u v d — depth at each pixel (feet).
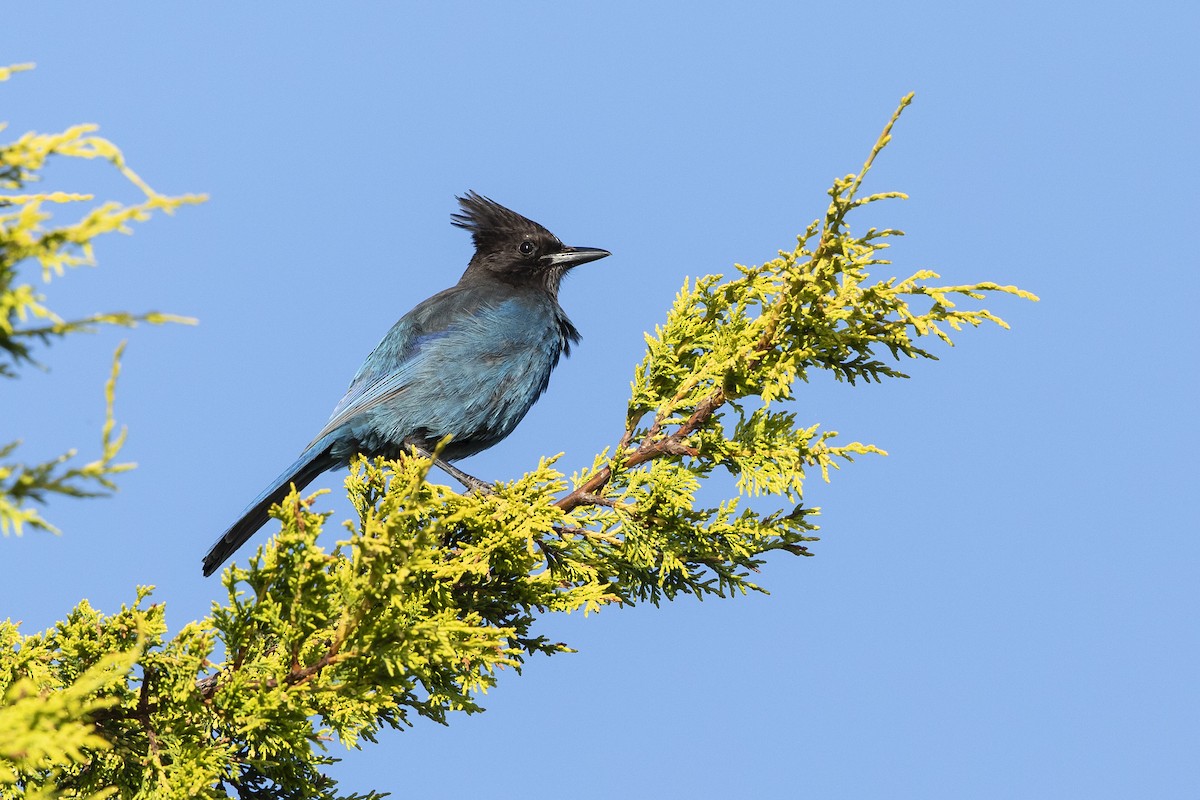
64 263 18.21
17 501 17.89
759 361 39.01
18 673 28.84
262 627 29.30
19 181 18.92
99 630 29.43
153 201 18.38
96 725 28.73
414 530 30.66
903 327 37.47
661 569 38.32
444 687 32.07
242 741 29.89
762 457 38.34
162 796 27.73
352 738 29.32
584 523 39.14
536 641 37.04
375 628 29.17
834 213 35.86
